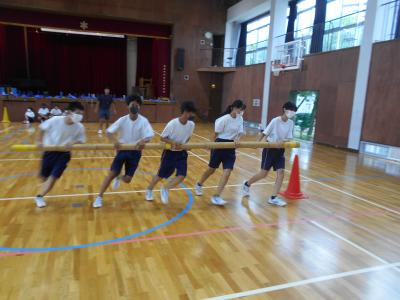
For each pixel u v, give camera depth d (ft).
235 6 49.70
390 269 8.70
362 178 19.06
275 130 13.15
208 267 8.44
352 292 7.59
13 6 42.65
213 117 55.01
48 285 7.36
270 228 11.11
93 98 45.78
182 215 11.96
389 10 26.71
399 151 25.16
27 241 9.43
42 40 53.93
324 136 32.91
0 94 41.50
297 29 41.57
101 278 7.72
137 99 11.68
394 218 12.60
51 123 11.33
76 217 11.33
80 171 17.85
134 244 9.53
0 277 7.59
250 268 8.48
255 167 20.59
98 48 57.26
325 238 10.50
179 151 12.27
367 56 27.66
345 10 33.04
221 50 53.06
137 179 16.71
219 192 13.20
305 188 16.35
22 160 20.07
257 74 44.88
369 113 27.63
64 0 44.14
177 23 50.03
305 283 7.89
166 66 52.70
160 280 7.75
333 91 31.58
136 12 47.67
